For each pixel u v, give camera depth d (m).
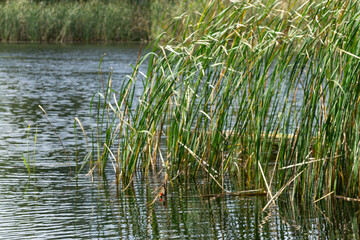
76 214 8.66
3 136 14.49
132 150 10.70
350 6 9.19
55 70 32.72
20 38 56.09
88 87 25.59
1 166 11.50
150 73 10.53
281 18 9.77
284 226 8.29
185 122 10.84
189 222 8.38
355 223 8.43
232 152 10.84
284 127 9.67
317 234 7.95
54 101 21.22
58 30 56.50
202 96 10.54
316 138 9.71
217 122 10.52
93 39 57.38
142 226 8.16
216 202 9.51
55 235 7.73
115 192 9.95
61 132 15.24
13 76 29.27
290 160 9.84
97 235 7.76
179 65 10.70
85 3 59.59
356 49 8.99
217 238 7.73
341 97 9.08
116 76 30.08
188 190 10.24
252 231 8.05
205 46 10.43
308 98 9.84
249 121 10.34
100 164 11.40
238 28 10.12
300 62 9.44
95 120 17.28
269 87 9.52
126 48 48.97
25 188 10.03
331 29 9.34
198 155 11.00
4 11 55.22
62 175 10.98
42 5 57.78
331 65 9.49
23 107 19.59
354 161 9.44
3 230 7.89
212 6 10.45
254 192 10.09
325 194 10.02
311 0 9.47
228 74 10.82
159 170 11.59
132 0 59.12
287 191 10.16
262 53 9.68
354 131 9.62
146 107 10.48
